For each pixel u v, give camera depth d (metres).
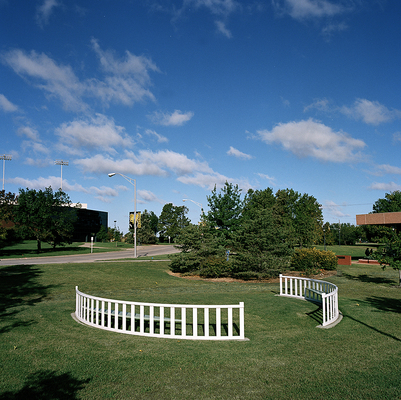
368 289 15.29
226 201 26.48
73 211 42.41
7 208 36.09
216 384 4.55
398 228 26.08
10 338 6.58
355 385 4.51
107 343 6.38
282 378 4.77
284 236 20.92
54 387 4.35
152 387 4.43
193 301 11.88
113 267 22.58
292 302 11.60
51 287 15.08
